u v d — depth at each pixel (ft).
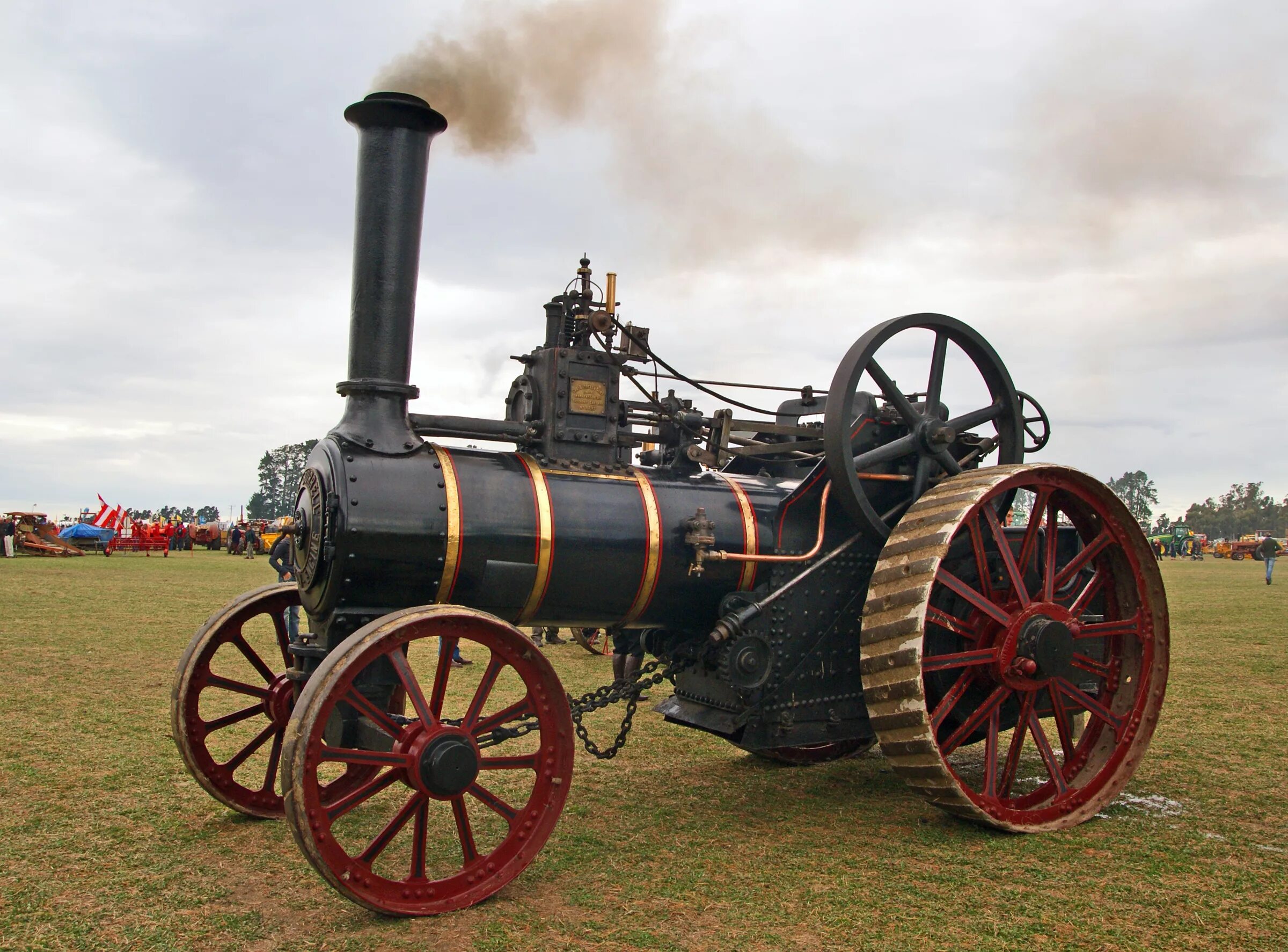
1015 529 18.71
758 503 17.63
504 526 14.69
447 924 11.80
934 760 14.61
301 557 14.51
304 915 12.03
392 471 14.14
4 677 28.02
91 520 158.92
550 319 16.97
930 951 11.08
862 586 17.89
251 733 21.89
